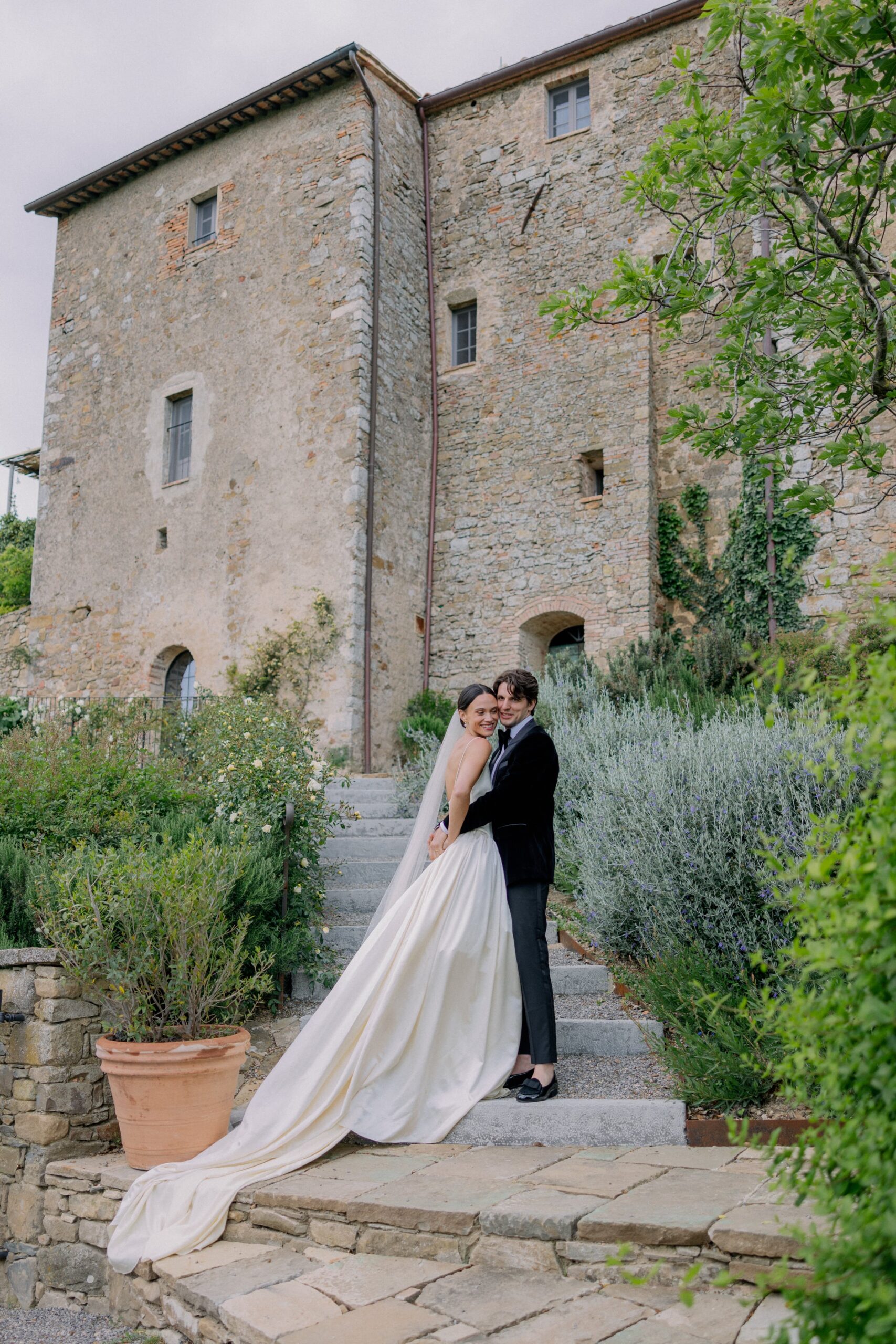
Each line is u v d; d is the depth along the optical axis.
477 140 12.55
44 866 4.75
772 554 9.94
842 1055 1.56
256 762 5.73
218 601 11.74
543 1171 3.01
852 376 4.48
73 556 13.41
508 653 11.39
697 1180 2.78
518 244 12.10
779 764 4.63
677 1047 3.67
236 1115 3.92
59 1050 4.04
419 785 8.15
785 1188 1.83
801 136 4.09
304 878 5.35
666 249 11.11
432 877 3.74
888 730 1.55
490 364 12.11
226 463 12.00
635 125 11.52
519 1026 3.72
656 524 10.96
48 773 6.01
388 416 11.54
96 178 13.75
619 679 8.98
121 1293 3.38
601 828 5.18
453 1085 3.55
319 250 11.60
